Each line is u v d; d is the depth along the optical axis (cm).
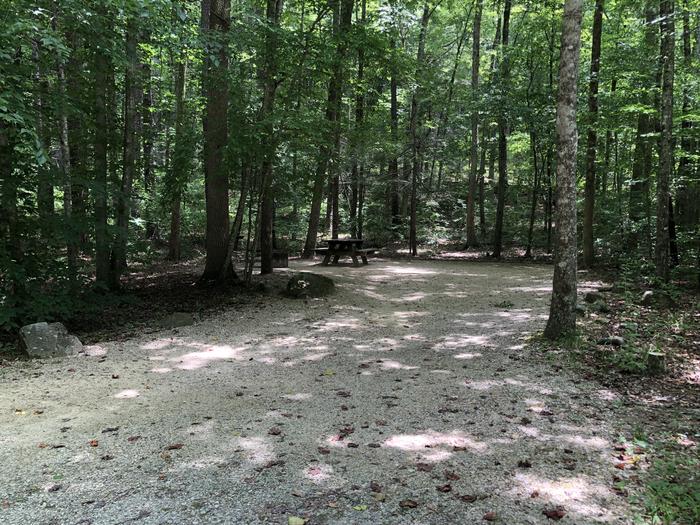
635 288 926
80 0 630
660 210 823
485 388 439
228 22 924
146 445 332
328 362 539
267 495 265
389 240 2217
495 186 2550
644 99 1155
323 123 909
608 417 371
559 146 561
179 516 246
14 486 278
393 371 501
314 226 1731
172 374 501
